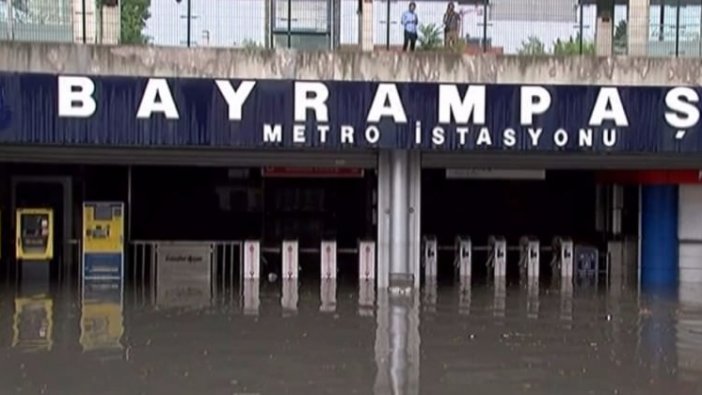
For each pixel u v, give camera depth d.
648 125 21.98
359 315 18.64
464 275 28.19
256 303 20.58
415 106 21.64
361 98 21.52
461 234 33.72
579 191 33.56
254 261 26.62
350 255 33.00
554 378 12.55
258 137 21.41
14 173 29.28
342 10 23.91
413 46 23.92
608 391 11.79
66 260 29.72
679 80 22.47
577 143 21.91
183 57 21.66
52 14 22.58
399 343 15.26
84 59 21.41
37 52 21.27
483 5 24.30
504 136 21.77
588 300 21.84
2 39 21.88
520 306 20.48
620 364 13.59
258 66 21.80
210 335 15.94
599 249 30.44
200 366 13.16
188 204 32.53
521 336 16.14
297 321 17.73
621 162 25.89
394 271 23.05
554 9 24.45
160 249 26.22
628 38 24.02
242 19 23.25
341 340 15.48
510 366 13.35
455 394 11.50
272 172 29.36
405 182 22.94
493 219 33.94
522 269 29.94
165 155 24.69
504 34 24.36
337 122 21.50
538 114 21.78
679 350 14.83
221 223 32.72
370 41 23.97
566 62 22.25
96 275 25.44
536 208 33.94
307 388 11.76
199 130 21.27
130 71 21.50
